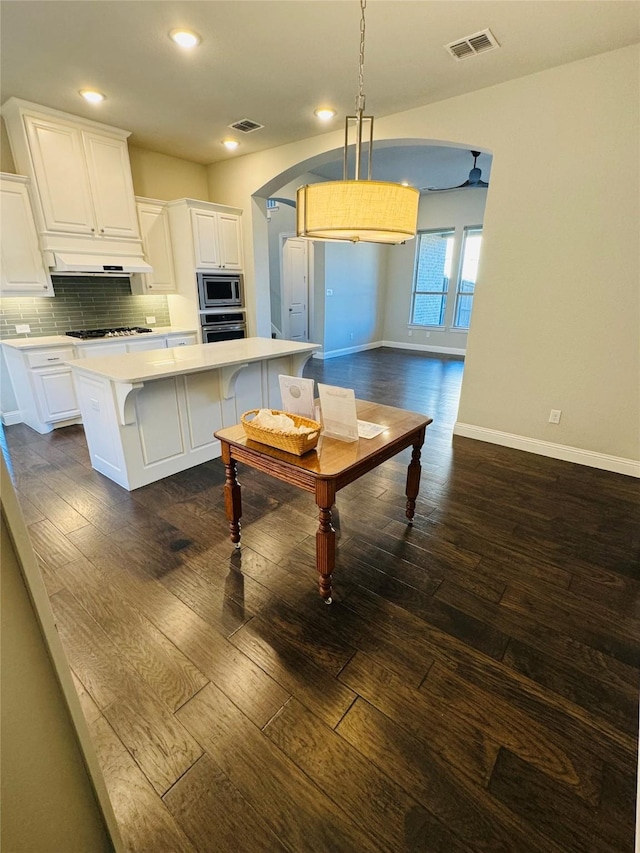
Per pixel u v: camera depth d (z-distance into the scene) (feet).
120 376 8.03
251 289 17.20
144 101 11.06
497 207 10.81
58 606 6.06
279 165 14.84
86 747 2.77
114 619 5.83
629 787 3.93
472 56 8.84
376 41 8.27
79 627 5.70
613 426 10.46
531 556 7.25
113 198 13.34
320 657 5.27
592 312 10.13
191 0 7.05
